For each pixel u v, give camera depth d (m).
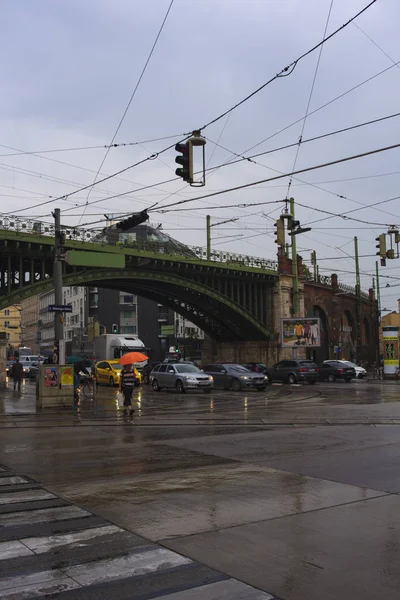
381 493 7.77
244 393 30.78
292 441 12.71
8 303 37.88
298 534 6.02
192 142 14.03
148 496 7.75
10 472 9.57
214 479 8.81
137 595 4.53
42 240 38.41
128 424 16.41
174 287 53.19
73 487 8.37
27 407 21.94
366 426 15.43
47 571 5.02
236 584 4.74
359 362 71.44
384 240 26.06
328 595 4.54
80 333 42.75
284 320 51.88
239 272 55.47
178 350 83.50
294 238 52.09
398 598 4.48
